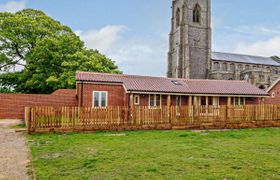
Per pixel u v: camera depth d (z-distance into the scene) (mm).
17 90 37219
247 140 13133
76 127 16453
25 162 8891
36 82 33656
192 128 18875
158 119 18266
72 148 11078
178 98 27922
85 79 25406
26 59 36156
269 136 14750
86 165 8305
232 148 10852
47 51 33375
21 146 11758
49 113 15984
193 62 72125
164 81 29562
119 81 26547
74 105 28594
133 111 17734
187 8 72812
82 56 33812
